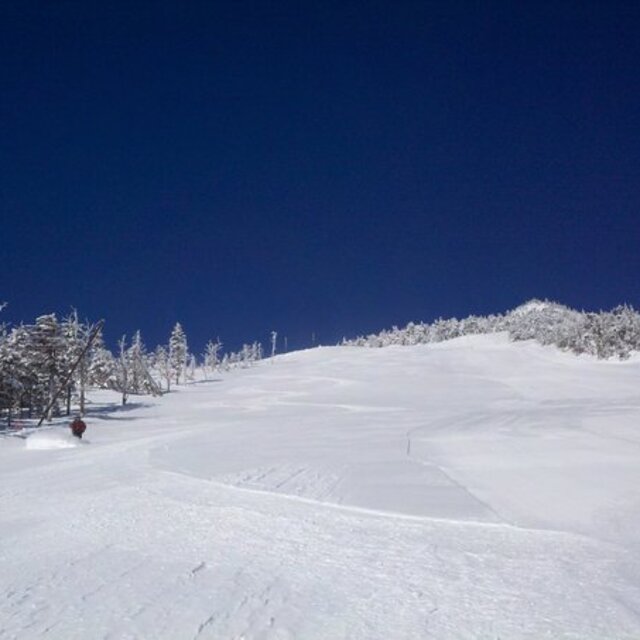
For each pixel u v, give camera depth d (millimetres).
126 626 6539
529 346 127250
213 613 6891
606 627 6438
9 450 32906
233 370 136000
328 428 31234
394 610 6973
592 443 20484
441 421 32125
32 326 58688
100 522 11625
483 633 6320
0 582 8117
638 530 10305
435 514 11625
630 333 108250
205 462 19188
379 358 125188
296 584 7883
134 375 90500
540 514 11594
